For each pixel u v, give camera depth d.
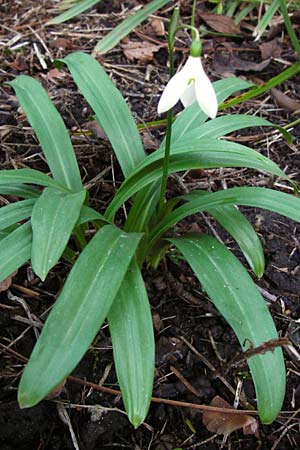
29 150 0.41
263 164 0.29
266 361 0.24
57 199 0.26
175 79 0.24
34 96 0.33
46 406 0.29
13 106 0.45
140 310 0.24
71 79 0.49
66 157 0.32
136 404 0.22
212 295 0.26
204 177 0.41
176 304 0.34
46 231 0.24
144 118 0.45
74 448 0.28
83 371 0.30
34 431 0.28
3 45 0.52
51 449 0.28
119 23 0.56
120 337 0.24
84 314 0.23
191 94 0.26
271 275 0.35
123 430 0.29
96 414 0.29
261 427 0.30
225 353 0.32
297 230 0.38
